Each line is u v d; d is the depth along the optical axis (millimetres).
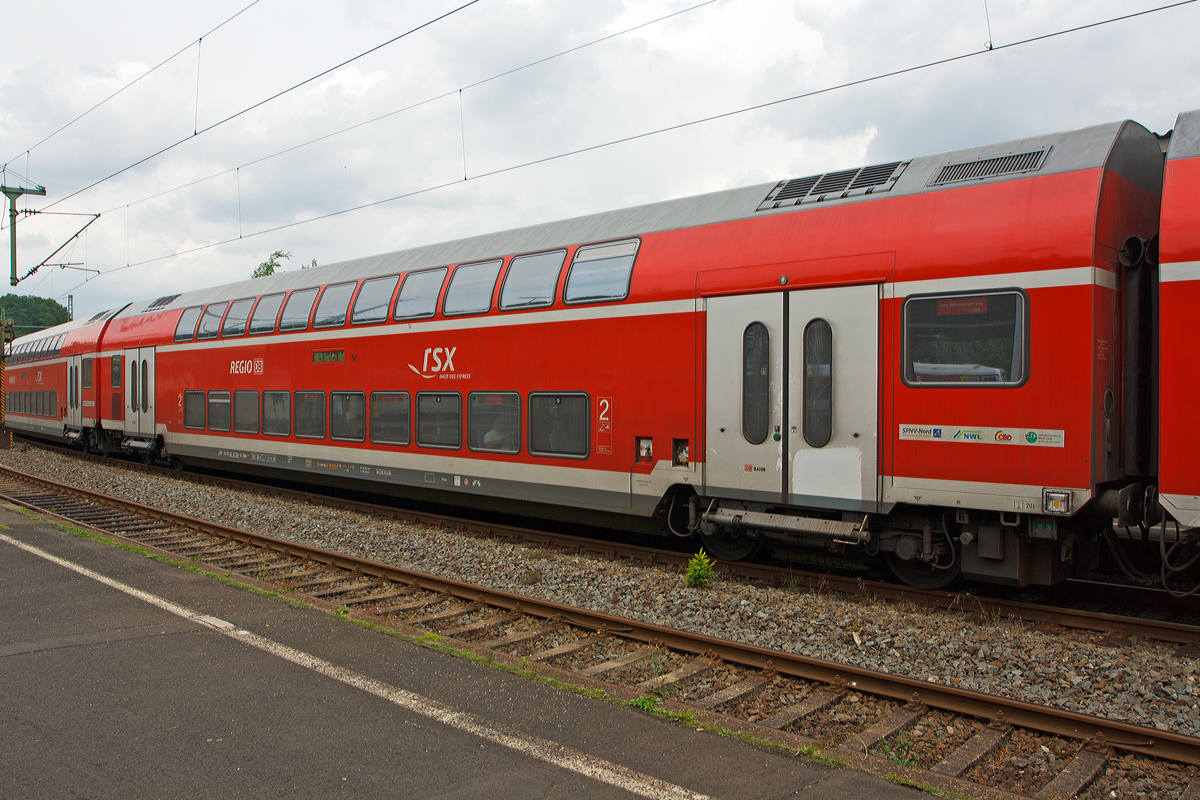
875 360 6938
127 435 18625
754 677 5352
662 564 8656
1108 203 6160
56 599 6926
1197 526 5684
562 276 9430
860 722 4680
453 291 10734
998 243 6344
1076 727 4332
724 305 7934
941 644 5836
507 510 10562
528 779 3797
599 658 5891
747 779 3791
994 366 6332
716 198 8648
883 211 7094
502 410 10000
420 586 7816
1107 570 7996
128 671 5223
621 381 8766
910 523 7121
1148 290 6508
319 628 6141
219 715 4539
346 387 12297
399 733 4309
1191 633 5812
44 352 23781
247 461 14469
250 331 14359
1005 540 6586
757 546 8227
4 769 3895
